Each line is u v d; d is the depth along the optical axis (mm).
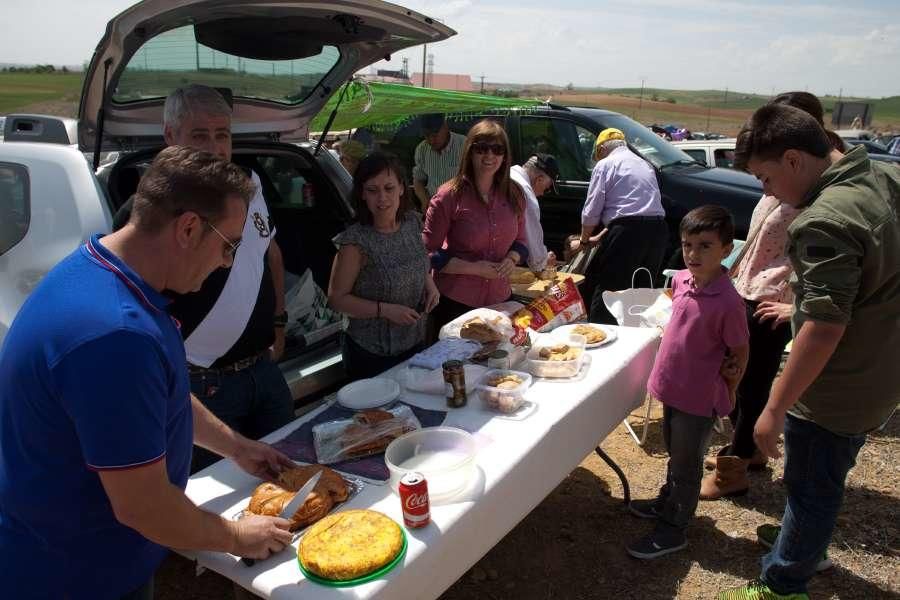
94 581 1248
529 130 6129
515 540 2699
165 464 1123
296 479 1576
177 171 1135
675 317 2441
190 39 2410
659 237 4605
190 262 1188
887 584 2367
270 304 2178
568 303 3074
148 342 1081
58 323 1055
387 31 2656
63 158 2342
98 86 2238
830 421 1889
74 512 1170
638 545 2551
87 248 1144
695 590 2373
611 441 3537
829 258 1652
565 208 5938
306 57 2898
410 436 1769
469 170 2975
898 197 1743
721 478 2891
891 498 2900
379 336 2561
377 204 2400
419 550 1371
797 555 2025
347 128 7004
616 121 6070
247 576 1334
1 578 1227
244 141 3029
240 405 2105
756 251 2801
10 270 2293
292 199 3469
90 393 1022
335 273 2471
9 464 1162
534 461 1823
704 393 2352
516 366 2410
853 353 1810
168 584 2506
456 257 3057
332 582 1276
